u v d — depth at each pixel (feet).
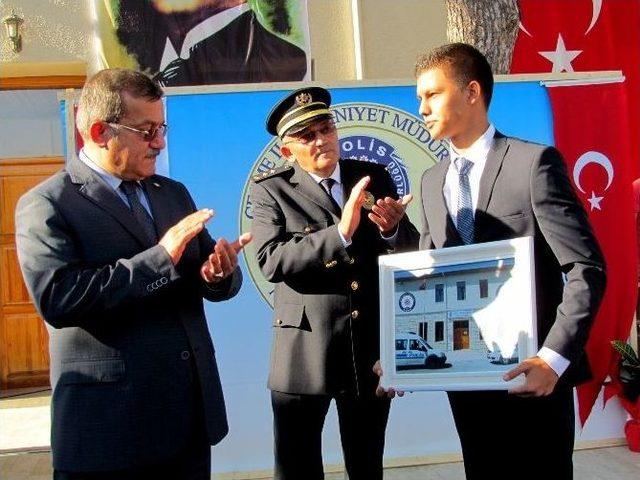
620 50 19.71
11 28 19.20
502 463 7.83
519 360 7.14
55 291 7.02
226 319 13.56
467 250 7.57
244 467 13.61
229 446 13.58
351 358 9.51
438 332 7.72
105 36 18.92
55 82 21.11
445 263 7.75
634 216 14.32
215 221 13.58
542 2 19.45
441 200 8.25
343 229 8.68
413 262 7.95
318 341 9.53
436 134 7.89
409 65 20.27
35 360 24.36
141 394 7.44
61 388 7.48
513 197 7.52
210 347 8.16
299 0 19.44
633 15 19.79
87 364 7.41
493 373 7.36
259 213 9.74
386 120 13.76
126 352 7.45
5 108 24.13
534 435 7.61
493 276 7.43
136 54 18.93
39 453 17.03
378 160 13.78
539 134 14.08
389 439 13.96
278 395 9.78
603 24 19.65
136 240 7.63
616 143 14.17
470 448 8.09
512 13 13.93
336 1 20.01
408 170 13.80
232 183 13.62
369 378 9.57
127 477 7.53
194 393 7.84
